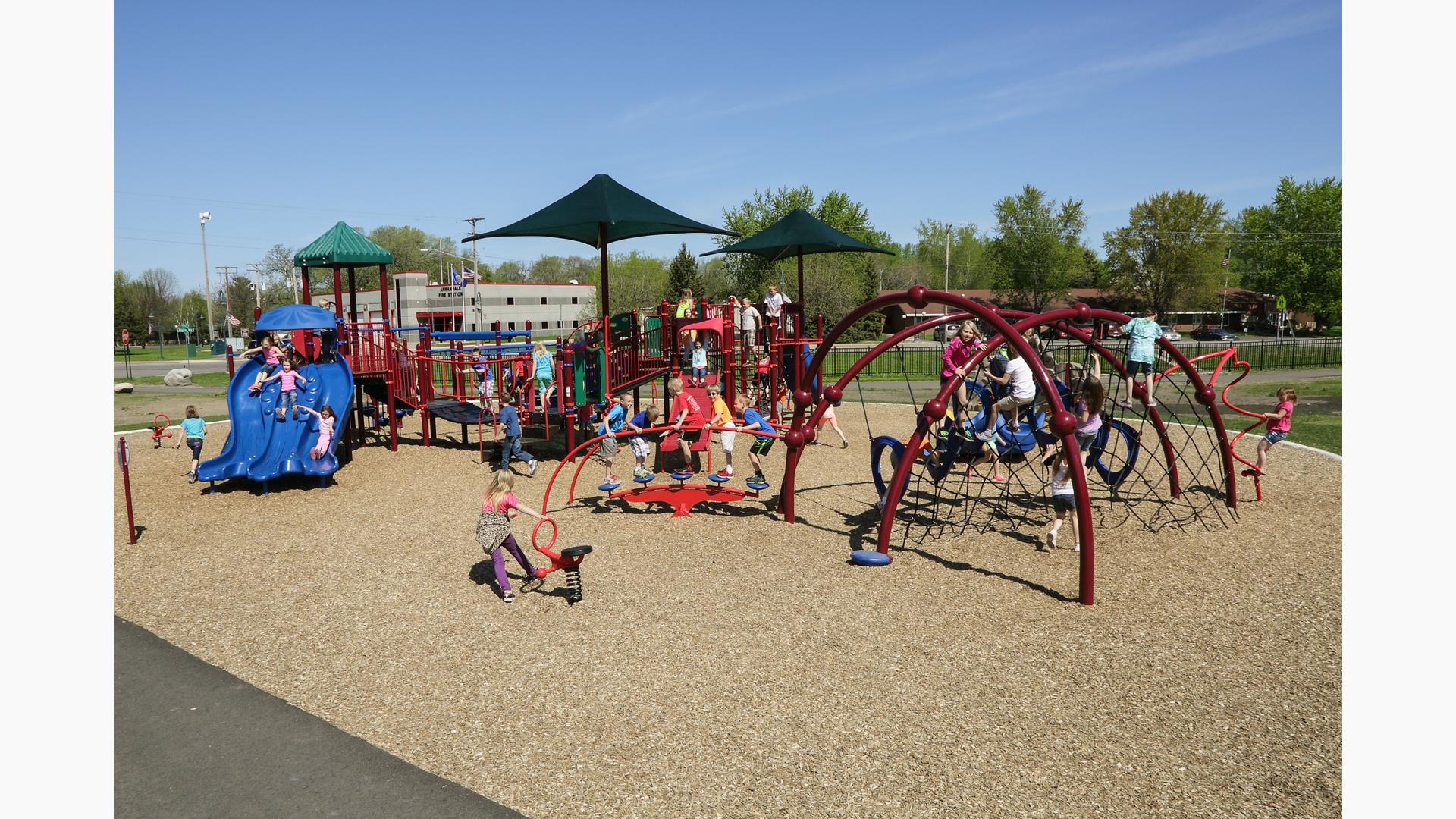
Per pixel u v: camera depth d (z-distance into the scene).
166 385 36.38
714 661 5.70
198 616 6.74
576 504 10.52
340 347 15.10
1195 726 4.74
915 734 4.68
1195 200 74.88
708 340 17.25
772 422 16.28
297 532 9.38
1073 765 4.35
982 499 10.39
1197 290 76.31
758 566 7.79
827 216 70.06
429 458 14.26
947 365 9.67
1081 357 25.14
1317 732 4.62
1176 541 8.40
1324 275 76.25
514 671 5.60
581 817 3.99
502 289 89.19
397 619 6.62
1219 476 11.37
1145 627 6.19
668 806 4.05
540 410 14.06
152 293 103.88
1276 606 6.55
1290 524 8.91
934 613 6.54
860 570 7.66
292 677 5.59
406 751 4.63
